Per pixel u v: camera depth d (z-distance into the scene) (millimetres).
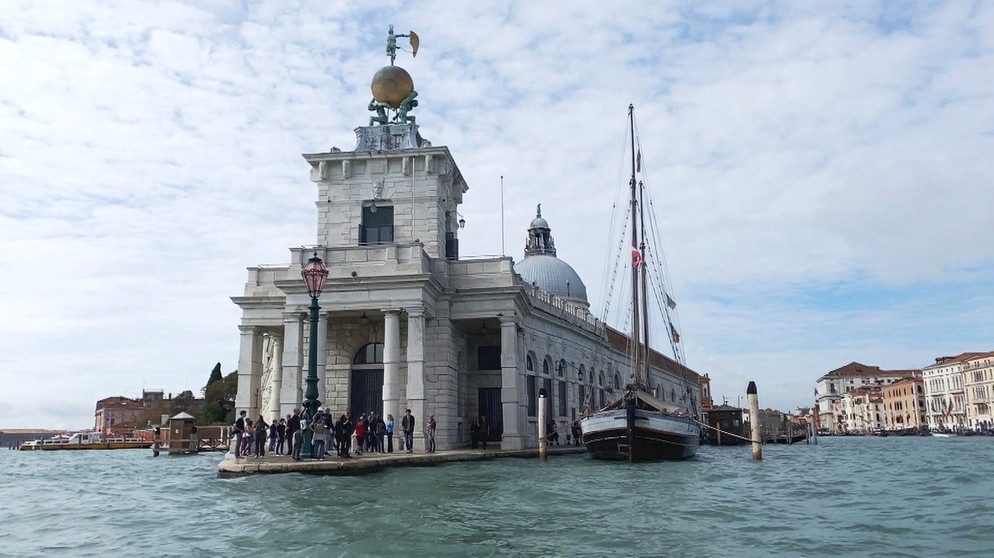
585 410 51094
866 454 60312
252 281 48031
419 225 48500
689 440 44219
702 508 21031
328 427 34906
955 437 139250
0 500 25188
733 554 14430
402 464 35031
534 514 19516
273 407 49938
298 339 43219
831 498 24125
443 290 46312
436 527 17203
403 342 45719
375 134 51375
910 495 25141
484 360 51688
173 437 62000
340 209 49281
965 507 21438
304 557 13984
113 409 184375
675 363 106625
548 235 99688
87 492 27609
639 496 23922
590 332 70938
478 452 41062
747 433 97750
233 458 35719
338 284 43000
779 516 19656
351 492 24156
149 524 18641
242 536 16312
